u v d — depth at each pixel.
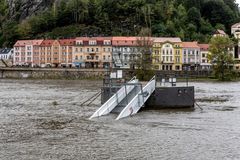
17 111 76.25
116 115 70.38
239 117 69.31
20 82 187.50
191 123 62.50
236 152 43.75
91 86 153.50
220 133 54.12
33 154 42.50
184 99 81.38
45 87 147.12
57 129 56.31
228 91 127.44
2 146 45.75
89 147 45.56
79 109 79.56
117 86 81.00
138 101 74.81
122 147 45.69
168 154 42.88
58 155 42.22
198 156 42.16
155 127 58.47
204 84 166.12
